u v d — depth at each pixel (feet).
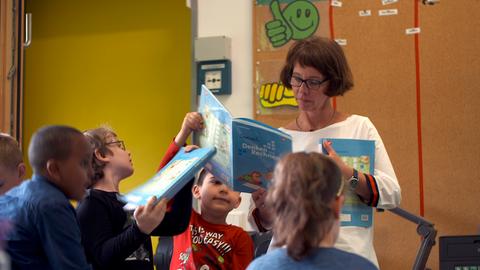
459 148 10.69
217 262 7.96
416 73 10.97
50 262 5.81
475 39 10.76
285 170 4.57
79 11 14.57
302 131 7.03
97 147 7.28
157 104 13.79
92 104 14.32
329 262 4.37
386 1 11.19
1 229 5.83
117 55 14.20
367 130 6.82
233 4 12.19
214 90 12.03
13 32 12.63
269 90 11.66
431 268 10.59
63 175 6.20
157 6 13.93
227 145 6.22
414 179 10.84
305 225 4.35
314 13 11.54
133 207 6.07
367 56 11.22
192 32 12.65
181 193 7.01
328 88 6.66
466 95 10.73
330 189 4.50
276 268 4.39
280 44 11.69
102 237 6.59
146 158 13.78
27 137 14.82
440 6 10.93
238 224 11.30
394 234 10.83
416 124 10.91
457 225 10.60
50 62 14.73
